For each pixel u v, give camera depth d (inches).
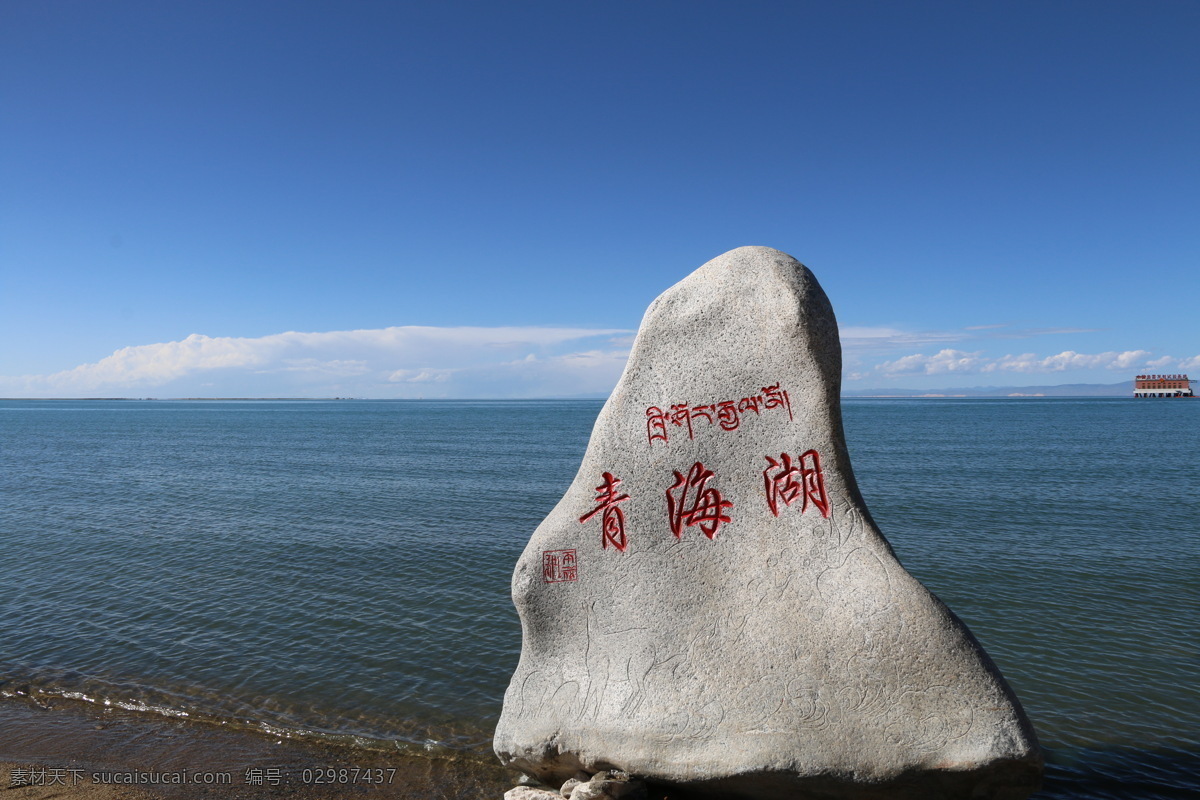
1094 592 451.8
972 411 4527.6
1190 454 1337.4
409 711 301.1
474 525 692.7
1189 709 299.7
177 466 1293.1
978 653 193.0
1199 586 463.5
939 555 544.7
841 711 197.0
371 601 446.0
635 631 225.6
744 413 222.4
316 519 727.1
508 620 410.9
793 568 213.8
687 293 231.6
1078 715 295.9
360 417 4335.6
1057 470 1087.6
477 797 241.0
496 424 3164.4
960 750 185.5
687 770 206.2
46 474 1163.3
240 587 477.1
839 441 215.8
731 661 211.8
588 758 221.8
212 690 318.0
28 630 391.5
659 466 229.0
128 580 495.8
